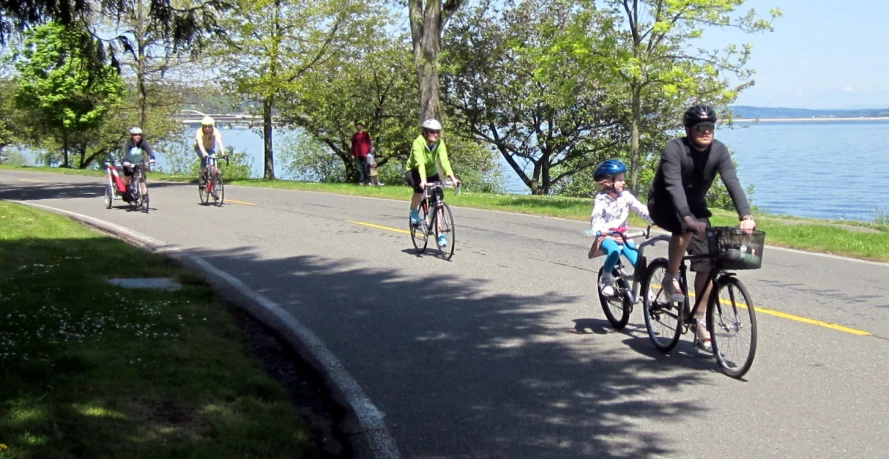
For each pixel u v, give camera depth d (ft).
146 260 34.65
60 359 19.20
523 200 68.64
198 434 15.80
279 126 122.93
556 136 121.70
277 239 43.96
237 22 94.79
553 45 66.23
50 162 198.80
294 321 26.78
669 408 18.81
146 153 58.34
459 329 25.90
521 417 18.40
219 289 31.24
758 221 53.36
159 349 21.22
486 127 126.31
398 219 52.90
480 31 116.67
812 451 16.28
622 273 25.20
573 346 23.98
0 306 24.31
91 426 15.44
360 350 23.70
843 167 222.28
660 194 21.75
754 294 30.45
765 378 20.77
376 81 118.52
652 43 64.75
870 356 22.48
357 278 33.68
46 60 141.38
